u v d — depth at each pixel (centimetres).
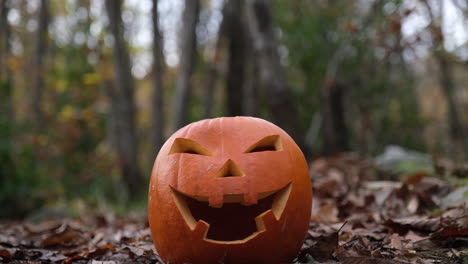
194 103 1853
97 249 316
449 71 1716
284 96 818
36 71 1438
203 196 227
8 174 845
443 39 891
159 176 248
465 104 2172
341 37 1155
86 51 1519
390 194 409
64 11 1922
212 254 232
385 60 1240
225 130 246
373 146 1430
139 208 984
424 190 421
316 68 1241
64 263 301
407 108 1870
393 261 216
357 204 419
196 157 236
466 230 270
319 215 409
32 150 979
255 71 1333
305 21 1255
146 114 2495
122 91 1313
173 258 244
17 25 1952
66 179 1201
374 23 1020
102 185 1245
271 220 231
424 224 305
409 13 825
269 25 823
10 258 309
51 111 1466
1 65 1262
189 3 1126
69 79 1452
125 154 1311
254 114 1345
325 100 1053
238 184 225
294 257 255
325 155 1050
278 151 244
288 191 238
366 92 1438
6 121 895
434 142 2131
